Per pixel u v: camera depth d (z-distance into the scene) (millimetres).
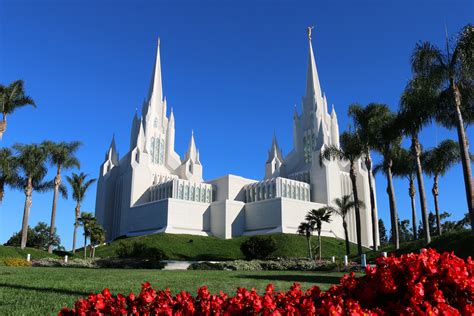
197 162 111000
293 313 4855
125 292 12695
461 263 5836
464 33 24172
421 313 4719
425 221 32781
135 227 90688
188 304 5301
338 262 33344
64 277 19344
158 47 119375
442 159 42156
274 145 112250
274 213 81375
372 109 38781
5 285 14695
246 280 18391
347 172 96688
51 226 53219
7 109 40281
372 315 4637
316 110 107562
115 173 106438
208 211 88062
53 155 54500
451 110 27719
